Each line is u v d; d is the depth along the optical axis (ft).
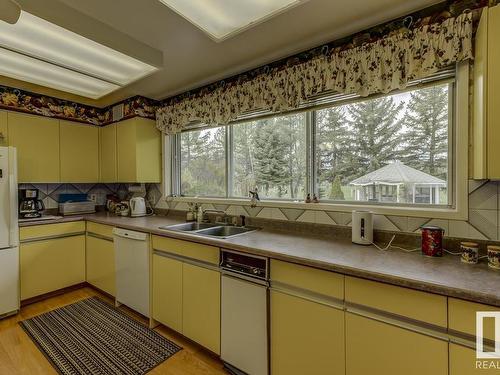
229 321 5.74
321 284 4.49
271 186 7.96
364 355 4.04
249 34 6.05
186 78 8.53
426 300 3.54
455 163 5.01
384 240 5.67
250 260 5.41
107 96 10.35
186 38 6.23
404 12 5.24
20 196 9.59
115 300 8.96
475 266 4.13
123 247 8.40
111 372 5.79
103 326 7.63
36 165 9.72
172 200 10.46
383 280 3.78
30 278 8.82
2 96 8.95
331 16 5.38
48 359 6.16
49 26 4.97
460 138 4.85
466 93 4.76
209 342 6.15
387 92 5.49
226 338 5.80
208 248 6.17
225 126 9.08
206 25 5.12
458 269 3.99
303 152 7.26
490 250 4.09
